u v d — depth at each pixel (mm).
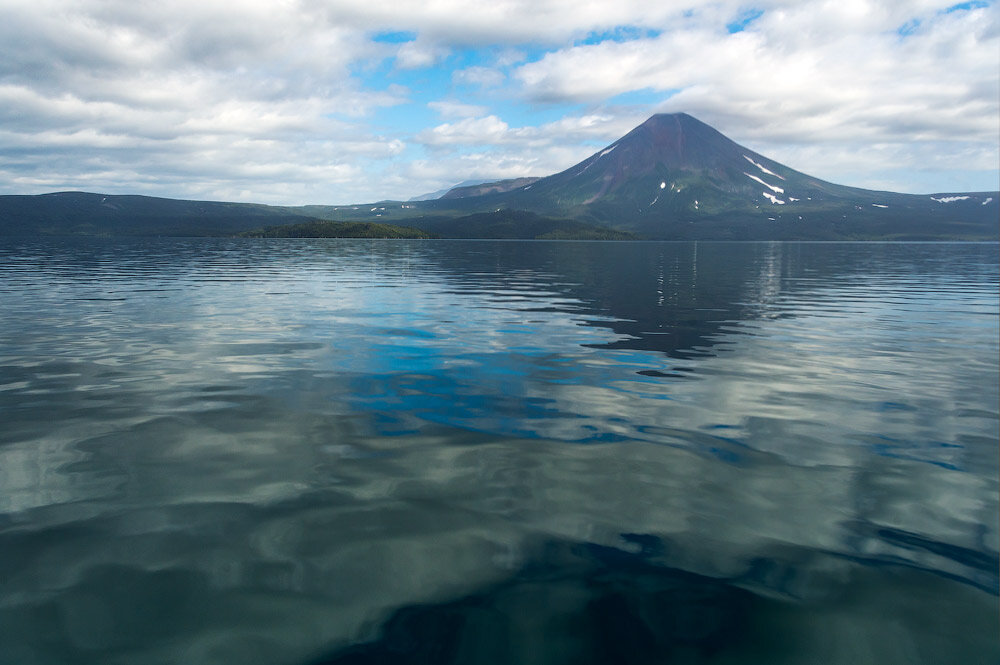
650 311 17812
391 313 16688
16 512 4383
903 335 13828
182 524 4246
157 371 9188
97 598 3355
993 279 35375
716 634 3150
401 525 4285
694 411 7336
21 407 7152
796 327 14914
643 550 4004
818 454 5863
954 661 2977
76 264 42188
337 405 7383
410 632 3107
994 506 4746
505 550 3969
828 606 3410
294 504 4598
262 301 19516
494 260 57094
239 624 3156
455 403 7543
